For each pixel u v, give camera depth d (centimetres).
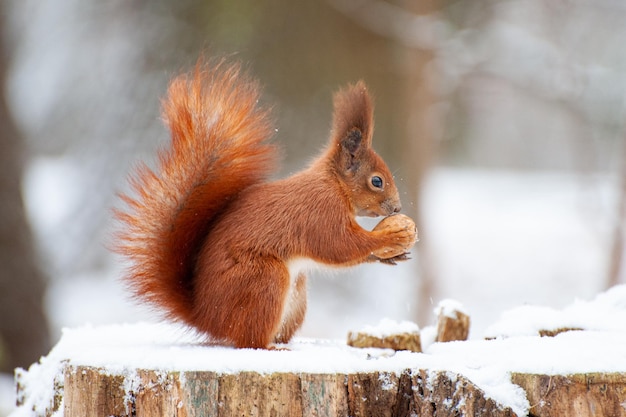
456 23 1827
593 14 1941
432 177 1761
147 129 1792
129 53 1822
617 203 1569
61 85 1981
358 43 1753
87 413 428
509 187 2225
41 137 2030
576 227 1961
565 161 2780
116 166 1833
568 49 1886
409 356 436
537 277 1792
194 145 521
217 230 515
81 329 600
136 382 422
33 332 1446
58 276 1795
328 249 527
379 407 416
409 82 1723
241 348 488
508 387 414
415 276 1714
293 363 421
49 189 1952
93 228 1844
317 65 1725
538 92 1891
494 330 532
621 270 1561
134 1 1795
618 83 1897
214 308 498
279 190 532
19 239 1445
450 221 2019
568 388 409
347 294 1769
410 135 1720
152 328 599
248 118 535
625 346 440
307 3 1706
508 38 1888
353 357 435
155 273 515
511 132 2714
